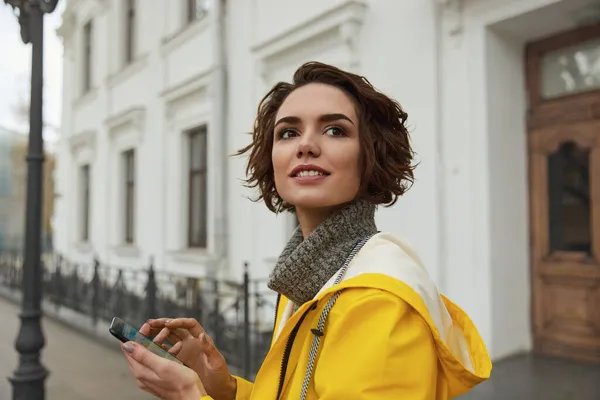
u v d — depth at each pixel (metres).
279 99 1.21
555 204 4.13
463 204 4.12
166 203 8.15
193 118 7.43
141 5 9.12
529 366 3.85
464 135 4.13
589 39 3.92
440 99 4.27
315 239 1.00
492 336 3.97
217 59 6.69
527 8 3.71
